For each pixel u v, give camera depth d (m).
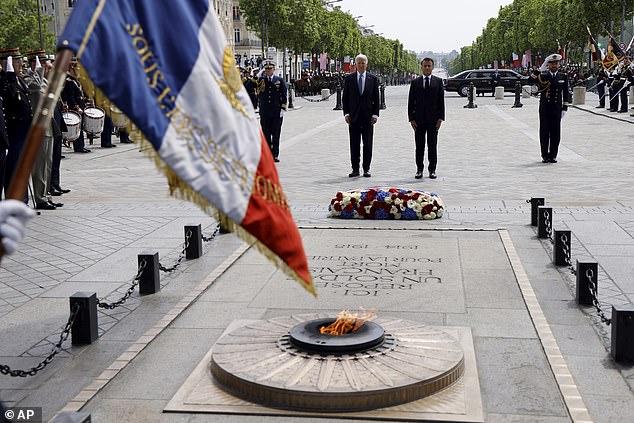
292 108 42.41
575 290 7.25
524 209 11.41
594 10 50.88
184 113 3.18
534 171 15.56
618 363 5.50
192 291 7.35
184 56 3.20
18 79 11.74
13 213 2.40
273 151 17.98
